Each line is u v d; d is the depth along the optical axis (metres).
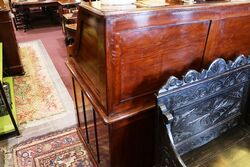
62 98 2.46
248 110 1.47
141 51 0.98
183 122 1.14
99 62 0.98
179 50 1.09
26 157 1.67
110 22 0.83
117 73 0.96
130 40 0.92
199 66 1.22
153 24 0.94
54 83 2.77
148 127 1.18
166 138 1.00
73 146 1.77
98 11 0.86
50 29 5.18
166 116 0.95
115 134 1.10
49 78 2.90
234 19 1.20
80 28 1.15
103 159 1.34
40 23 5.64
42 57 3.56
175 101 1.04
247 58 1.27
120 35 0.89
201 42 1.14
